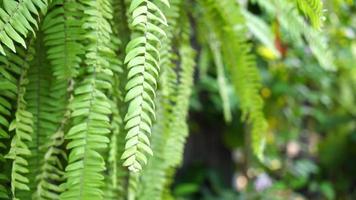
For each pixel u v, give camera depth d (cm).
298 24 158
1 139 126
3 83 118
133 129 110
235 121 394
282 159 439
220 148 426
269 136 402
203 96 399
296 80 386
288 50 336
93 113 120
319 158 494
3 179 124
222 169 429
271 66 368
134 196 140
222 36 159
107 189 136
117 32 130
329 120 460
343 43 321
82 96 120
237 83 163
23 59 123
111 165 133
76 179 117
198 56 247
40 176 125
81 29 121
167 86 140
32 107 126
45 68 128
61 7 121
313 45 165
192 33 219
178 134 150
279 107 397
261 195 401
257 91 162
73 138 118
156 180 148
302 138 493
